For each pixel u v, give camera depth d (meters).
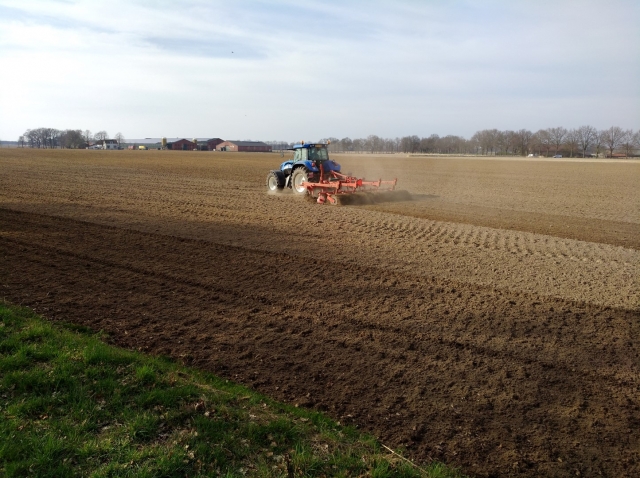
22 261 9.07
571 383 5.17
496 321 6.70
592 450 4.16
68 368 4.71
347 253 10.18
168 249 10.25
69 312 6.65
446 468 3.85
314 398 4.80
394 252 10.38
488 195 22.42
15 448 3.55
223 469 3.52
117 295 7.43
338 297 7.53
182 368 5.22
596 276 8.93
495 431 4.37
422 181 30.31
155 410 4.18
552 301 7.52
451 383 5.12
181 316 6.70
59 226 12.34
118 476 3.35
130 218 13.70
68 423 3.93
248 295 7.55
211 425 4.01
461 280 8.48
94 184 23.08
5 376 4.50
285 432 4.02
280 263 9.34
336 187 17.44
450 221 14.62
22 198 17.38
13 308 6.50
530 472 3.87
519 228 13.87
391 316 6.81
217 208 15.87
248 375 5.19
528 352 5.82
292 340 6.04
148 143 159.50
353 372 5.31
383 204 17.92
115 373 4.75
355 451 3.90
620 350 5.91
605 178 34.78
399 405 4.72
